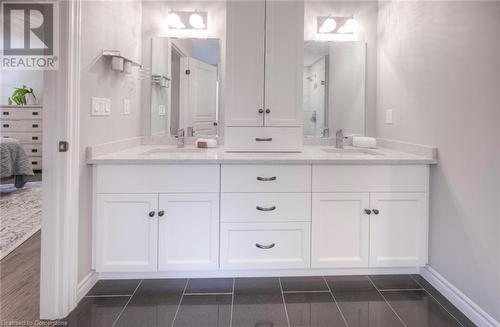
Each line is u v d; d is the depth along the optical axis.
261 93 2.44
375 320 1.71
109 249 2.01
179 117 2.81
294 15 2.42
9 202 4.00
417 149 2.21
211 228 2.04
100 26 2.02
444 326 1.67
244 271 2.15
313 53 2.81
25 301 1.88
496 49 1.54
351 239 2.10
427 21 2.11
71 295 1.76
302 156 2.16
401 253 2.12
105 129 2.13
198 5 2.77
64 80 1.66
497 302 1.56
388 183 2.09
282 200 2.06
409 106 2.33
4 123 5.90
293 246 2.08
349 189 2.07
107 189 1.98
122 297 1.92
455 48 1.84
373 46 2.84
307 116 2.84
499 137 1.53
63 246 1.71
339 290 2.02
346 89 2.85
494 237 1.58
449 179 1.91
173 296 1.93
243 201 2.04
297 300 1.90
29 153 5.95
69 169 1.70
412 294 1.98
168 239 2.03
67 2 1.65
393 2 2.55
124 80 2.43
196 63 2.79
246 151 2.46
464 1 1.77
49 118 1.67
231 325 1.67
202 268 2.05
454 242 1.87
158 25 2.78
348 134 2.86
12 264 2.37
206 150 2.56
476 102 1.68
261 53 2.43
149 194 2.00
